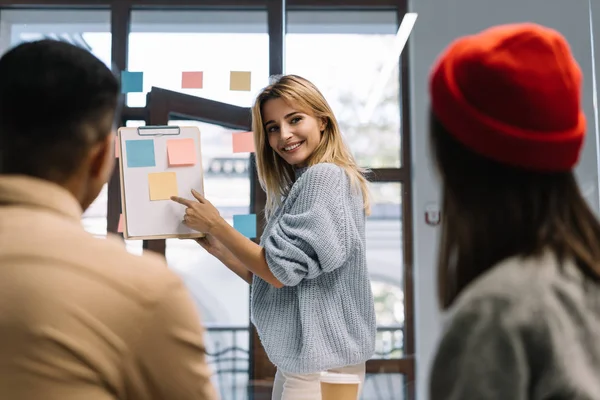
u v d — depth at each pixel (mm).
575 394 527
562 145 591
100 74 644
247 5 2973
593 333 553
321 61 2873
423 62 2717
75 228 605
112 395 562
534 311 550
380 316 2674
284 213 1520
